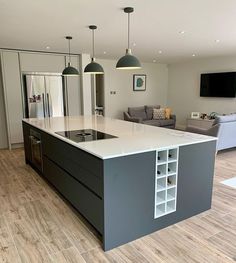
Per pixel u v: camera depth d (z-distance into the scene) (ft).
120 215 6.91
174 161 7.78
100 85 26.07
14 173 13.34
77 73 14.34
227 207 9.38
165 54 21.35
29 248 6.93
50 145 10.43
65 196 9.53
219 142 16.43
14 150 18.62
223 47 17.80
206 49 18.70
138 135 9.11
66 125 11.83
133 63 9.39
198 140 8.26
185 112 27.76
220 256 6.56
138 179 7.09
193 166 8.33
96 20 10.87
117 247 6.98
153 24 11.56
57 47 17.42
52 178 10.79
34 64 18.90
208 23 11.45
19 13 9.84
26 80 18.52
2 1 8.53
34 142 12.62
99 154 6.48
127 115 25.43
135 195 7.11
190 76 26.61
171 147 7.51
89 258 6.51
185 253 6.69
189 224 8.18
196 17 10.50
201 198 8.85
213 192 10.78
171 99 29.71
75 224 8.16
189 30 12.77
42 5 8.96
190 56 22.76
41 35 13.69
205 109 25.20
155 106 27.25
